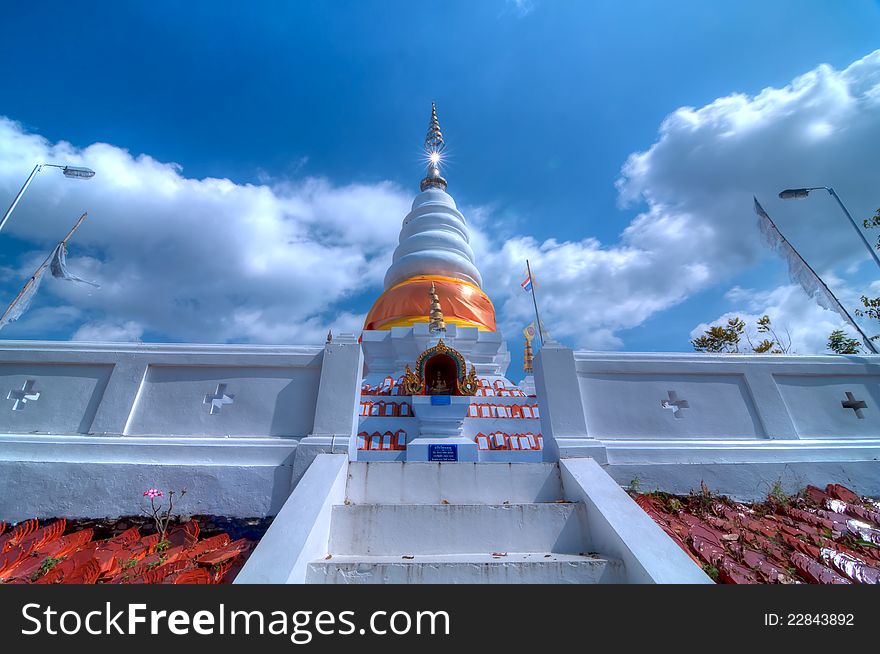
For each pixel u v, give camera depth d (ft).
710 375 22.88
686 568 11.46
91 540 15.30
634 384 22.34
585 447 19.24
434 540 14.48
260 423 19.75
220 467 17.75
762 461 20.03
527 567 12.37
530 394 42.39
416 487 17.30
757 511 18.21
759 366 22.93
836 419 22.25
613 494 15.48
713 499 18.76
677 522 16.63
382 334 52.16
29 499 16.81
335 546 14.16
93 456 17.81
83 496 16.97
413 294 59.72
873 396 22.84
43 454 17.74
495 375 50.31
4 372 19.98
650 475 19.43
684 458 19.92
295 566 11.25
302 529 12.68
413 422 36.17
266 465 17.89
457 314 58.80
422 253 66.90
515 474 17.95
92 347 20.75
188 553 14.23
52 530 15.55
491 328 60.80
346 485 17.12
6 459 17.47
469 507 15.10
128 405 19.51
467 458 32.24
